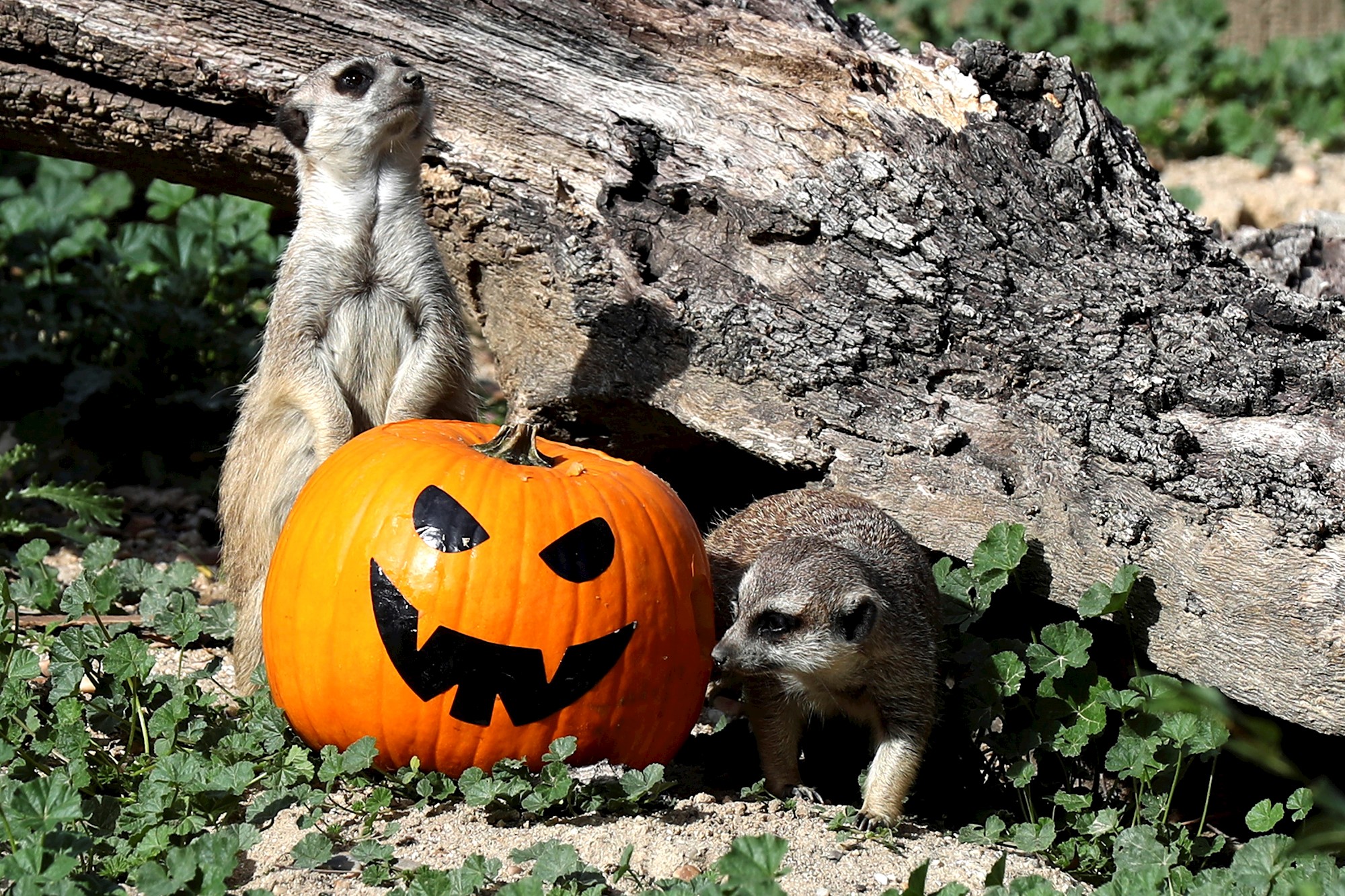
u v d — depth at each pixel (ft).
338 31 16.22
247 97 16.51
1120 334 13.53
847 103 15.34
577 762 11.41
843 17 16.78
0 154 28.63
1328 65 34.65
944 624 13.48
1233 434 12.71
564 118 15.89
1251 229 18.52
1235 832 13.35
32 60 16.62
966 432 13.66
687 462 17.46
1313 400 12.93
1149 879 9.82
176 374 21.83
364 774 11.51
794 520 13.83
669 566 11.57
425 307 15.15
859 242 14.51
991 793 13.41
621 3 16.03
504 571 10.95
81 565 16.97
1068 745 12.05
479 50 16.07
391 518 11.16
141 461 20.94
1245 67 35.27
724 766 13.28
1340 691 11.43
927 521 13.85
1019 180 14.71
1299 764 13.51
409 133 14.88
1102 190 14.92
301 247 14.84
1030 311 13.85
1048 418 13.21
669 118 15.70
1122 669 13.64
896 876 10.19
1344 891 9.29
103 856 9.91
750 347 14.48
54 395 21.68
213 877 9.10
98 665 13.61
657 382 15.20
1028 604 14.43
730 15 16.03
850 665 12.06
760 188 15.10
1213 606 12.11
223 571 15.44
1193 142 32.07
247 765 10.69
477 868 9.45
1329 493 11.95
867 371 14.15
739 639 11.95
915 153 14.96
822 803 12.09
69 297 22.66
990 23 38.65
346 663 11.10
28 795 9.59
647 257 15.43
